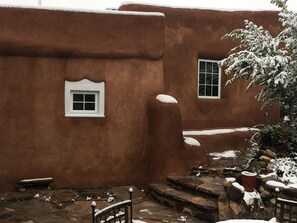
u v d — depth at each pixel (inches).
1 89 247.9
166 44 332.5
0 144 248.4
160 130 266.4
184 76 339.9
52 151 259.0
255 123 367.6
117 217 143.4
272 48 243.1
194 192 235.6
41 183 255.4
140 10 327.9
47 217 205.5
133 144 275.0
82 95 268.7
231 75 356.2
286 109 337.7
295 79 229.5
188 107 341.7
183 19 338.3
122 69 272.4
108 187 268.2
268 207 201.5
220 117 354.3
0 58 247.0
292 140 244.4
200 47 345.1
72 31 257.6
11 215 206.8
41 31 251.3
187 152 275.0
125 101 273.3
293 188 191.0
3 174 249.3
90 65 265.0
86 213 213.9
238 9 356.5
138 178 275.9
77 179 264.2
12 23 245.1
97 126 267.4
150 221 208.1
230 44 354.0
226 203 208.8
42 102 256.2
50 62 256.7
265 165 232.7
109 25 265.9
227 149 339.0
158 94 281.7
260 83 245.9
